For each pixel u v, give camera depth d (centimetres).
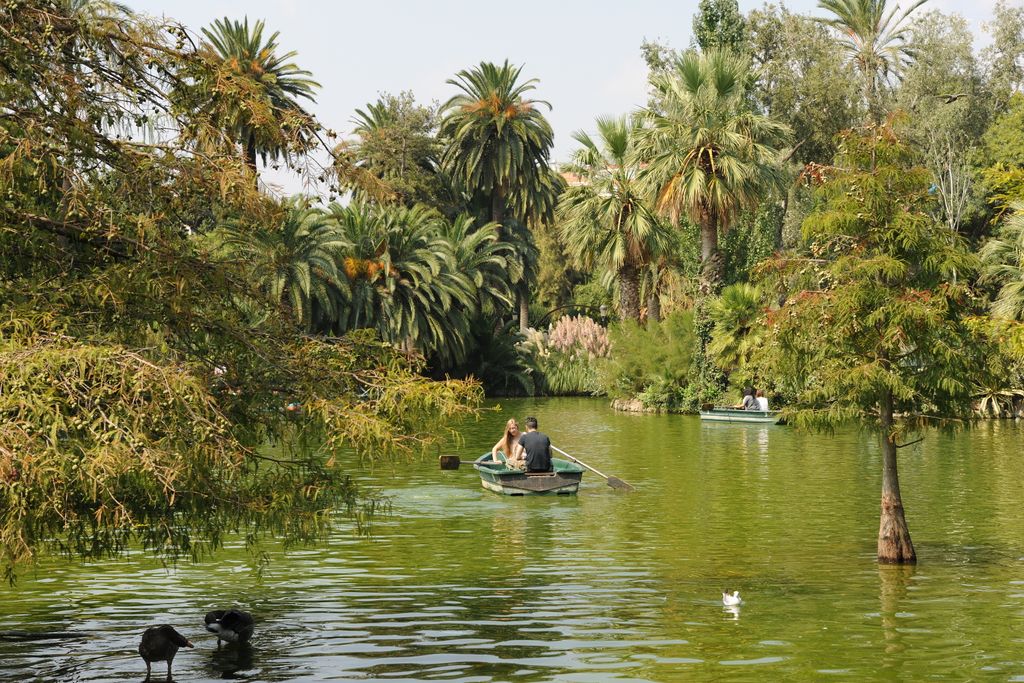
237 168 921
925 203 1408
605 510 1861
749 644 994
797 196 5347
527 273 7112
